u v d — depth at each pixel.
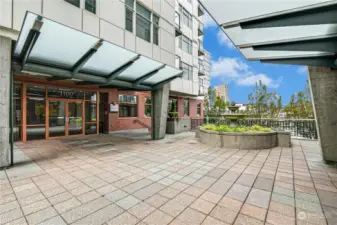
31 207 2.56
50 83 8.41
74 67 5.43
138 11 8.84
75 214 2.40
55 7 5.70
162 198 2.86
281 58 4.21
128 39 8.20
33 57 4.59
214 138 7.03
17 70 4.68
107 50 4.94
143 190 3.14
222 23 2.89
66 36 4.02
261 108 17.53
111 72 6.34
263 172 4.10
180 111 16.83
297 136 8.87
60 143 7.53
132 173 3.99
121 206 2.61
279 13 2.56
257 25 2.80
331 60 3.90
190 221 2.26
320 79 4.61
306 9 2.43
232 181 3.57
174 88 13.32
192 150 6.35
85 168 4.30
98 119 10.63
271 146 6.75
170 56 10.82
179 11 14.19
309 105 13.27
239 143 6.55
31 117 7.90
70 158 5.20
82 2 6.48
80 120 9.78
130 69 6.49
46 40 4.04
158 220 2.28
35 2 5.20
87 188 3.20
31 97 7.90
